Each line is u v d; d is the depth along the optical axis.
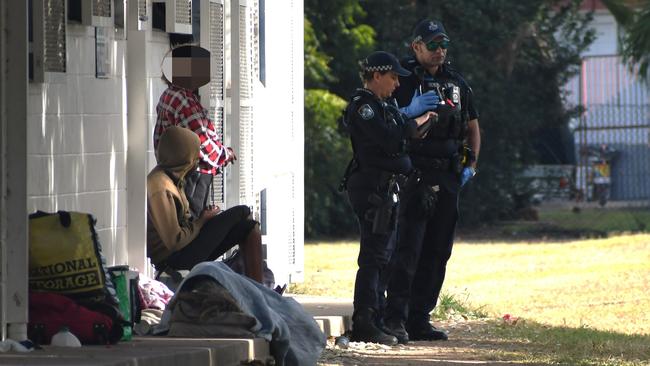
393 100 37.53
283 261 53.25
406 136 36.66
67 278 27.78
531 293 63.09
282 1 52.66
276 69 51.69
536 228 112.50
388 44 113.38
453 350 37.56
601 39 161.25
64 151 31.86
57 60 31.14
